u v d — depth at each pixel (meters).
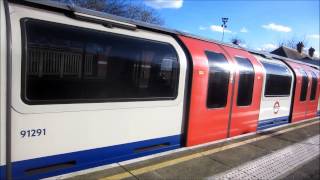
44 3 3.41
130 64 4.19
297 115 9.45
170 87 4.76
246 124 6.72
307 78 9.70
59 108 3.49
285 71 8.35
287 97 8.63
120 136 4.19
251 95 6.66
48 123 3.41
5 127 3.07
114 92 4.04
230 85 5.88
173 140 5.02
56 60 3.44
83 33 3.68
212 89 5.45
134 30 4.36
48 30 3.37
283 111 8.59
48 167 3.51
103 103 3.91
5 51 2.99
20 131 3.20
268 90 7.48
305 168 5.39
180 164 4.59
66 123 3.57
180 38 5.11
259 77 6.80
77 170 3.78
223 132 6.00
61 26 3.49
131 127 4.30
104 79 3.92
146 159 4.52
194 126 5.21
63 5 3.60
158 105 4.62
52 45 3.40
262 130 7.54
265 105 7.48
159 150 4.82
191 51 5.04
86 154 3.83
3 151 3.09
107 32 3.94
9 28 3.02
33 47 3.23
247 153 5.57
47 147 3.44
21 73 3.13
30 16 3.24
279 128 8.15
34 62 3.25
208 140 5.65
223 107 5.81
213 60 5.46
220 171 4.57
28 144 3.28
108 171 3.94
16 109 3.13
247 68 6.38
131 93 4.25
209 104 5.45
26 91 3.20
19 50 3.09
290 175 4.98
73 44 3.59
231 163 4.95
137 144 4.43
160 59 4.58
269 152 5.84
